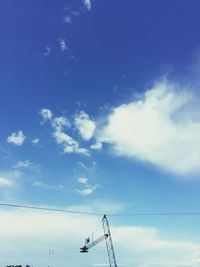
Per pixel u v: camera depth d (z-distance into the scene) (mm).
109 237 160625
